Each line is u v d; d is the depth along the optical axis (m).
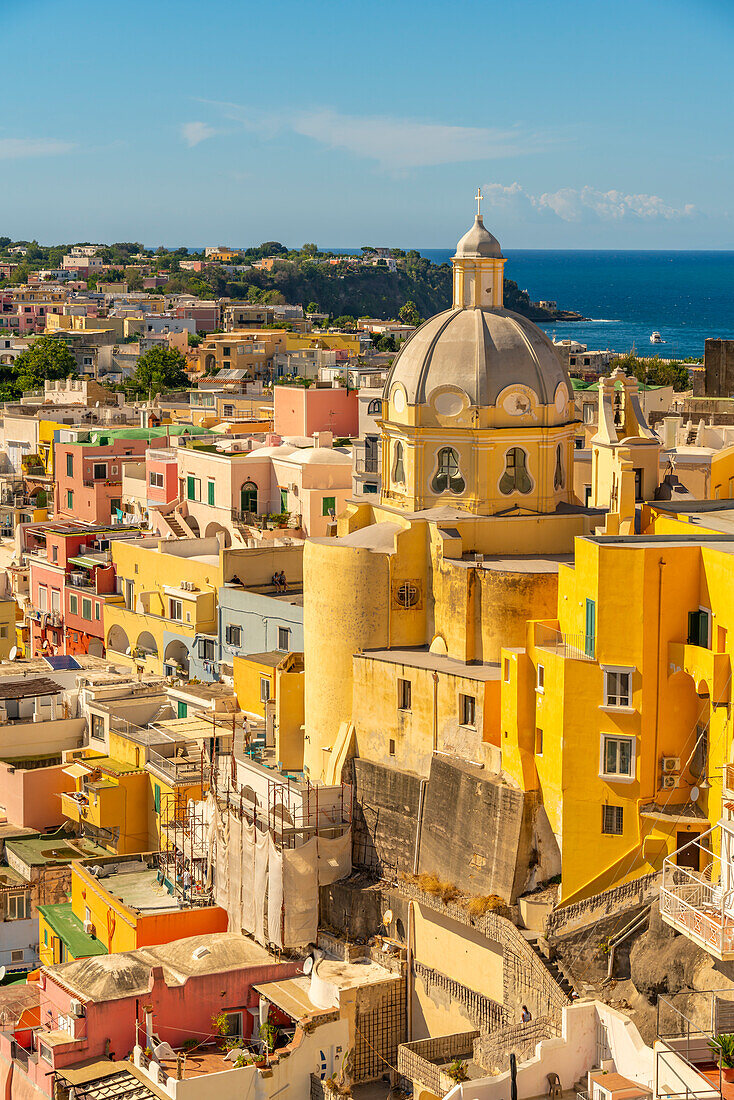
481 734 67.38
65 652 121.31
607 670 60.72
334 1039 65.62
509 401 75.50
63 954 77.25
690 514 71.31
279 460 118.06
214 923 74.69
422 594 74.50
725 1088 48.25
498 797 65.00
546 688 62.94
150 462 132.12
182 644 105.38
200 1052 66.00
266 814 74.44
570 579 63.56
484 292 78.19
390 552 73.75
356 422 147.88
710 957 54.78
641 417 80.00
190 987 66.81
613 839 61.53
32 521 148.88
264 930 71.69
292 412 147.62
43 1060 64.81
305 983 68.88
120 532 127.00
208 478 120.44
